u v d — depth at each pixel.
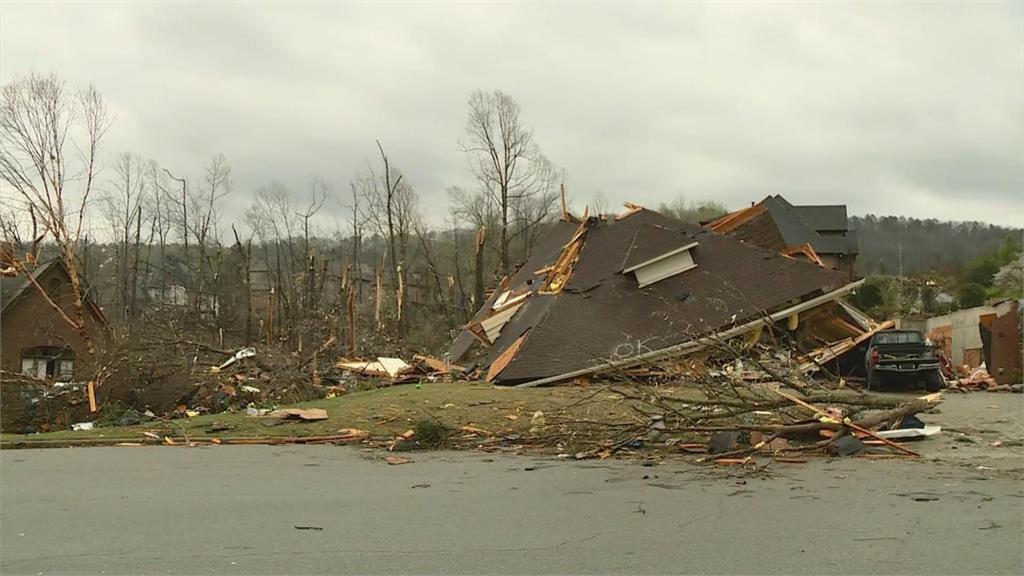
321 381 25.56
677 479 9.20
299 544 5.98
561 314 22.80
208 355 28.89
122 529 6.51
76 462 10.96
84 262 43.72
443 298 54.34
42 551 5.77
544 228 56.69
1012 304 28.50
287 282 61.56
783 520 6.84
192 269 53.28
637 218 26.59
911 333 23.38
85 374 21.94
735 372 14.17
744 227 30.23
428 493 8.30
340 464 10.75
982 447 11.63
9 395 20.55
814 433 11.58
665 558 5.57
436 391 19.12
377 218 54.94
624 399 13.87
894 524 6.66
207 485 8.87
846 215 61.41
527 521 6.82
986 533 6.30
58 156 30.23
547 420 13.81
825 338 25.42
